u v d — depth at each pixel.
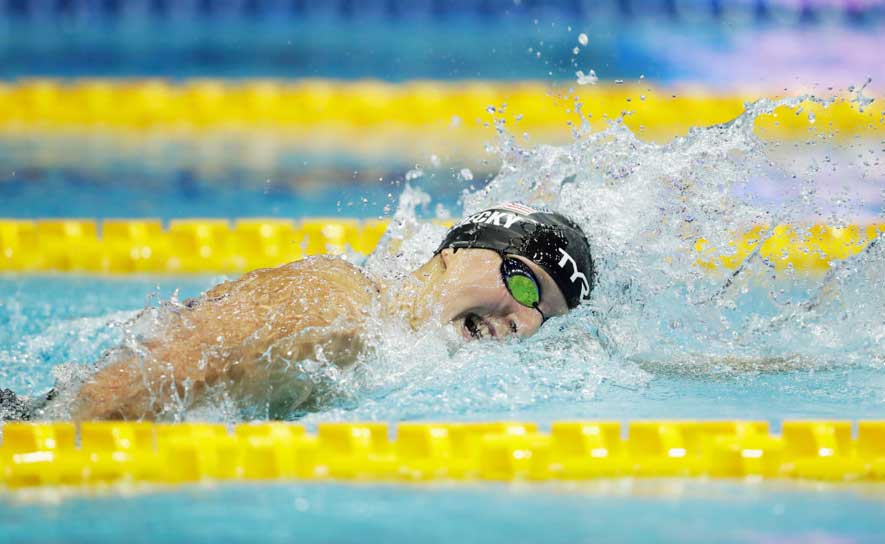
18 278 15.37
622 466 7.70
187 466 7.52
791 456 7.79
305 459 7.69
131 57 29.22
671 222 11.88
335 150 22.78
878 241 11.74
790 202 12.93
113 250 16.30
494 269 10.10
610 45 29.64
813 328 11.41
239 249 16.61
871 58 27.81
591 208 11.91
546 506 7.01
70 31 31.91
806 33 30.20
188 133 24.34
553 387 9.56
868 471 7.71
